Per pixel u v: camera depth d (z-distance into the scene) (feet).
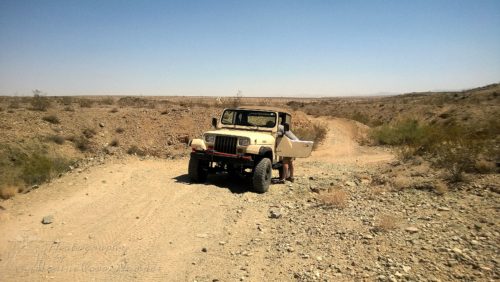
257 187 29.76
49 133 46.60
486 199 21.47
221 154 30.50
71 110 59.88
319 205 25.34
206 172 32.89
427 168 30.78
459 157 28.63
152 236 20.18
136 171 36.06
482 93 192.24
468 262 15.01
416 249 16.62
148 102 122.93
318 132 71.15
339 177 36.01
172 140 52.65
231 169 32.19
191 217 23.41
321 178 35.65
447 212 20.63
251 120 34.45
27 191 27.94
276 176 37.32
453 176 25.88
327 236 19.44
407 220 20.30
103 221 22.02
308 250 17.99
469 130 39.32
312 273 15.55
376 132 73.97
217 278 15.64
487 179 24.56
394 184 27.86
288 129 33.45
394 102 226.79
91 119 56.08
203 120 59.62
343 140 71.67
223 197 28.04
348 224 20.77
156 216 23.32
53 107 63.00
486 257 15.24
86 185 29.76
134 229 21.03
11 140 40.27
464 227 18.30
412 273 14.70
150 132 54.95
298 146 34.76
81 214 23.00
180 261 17.31
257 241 19.72
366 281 14.52
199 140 31.99
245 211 24.90
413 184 26.89
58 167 36.04
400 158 39.93
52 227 20.67
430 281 14.01
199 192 29.14
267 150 30.55
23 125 45.85
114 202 25.73
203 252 18.35
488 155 28.43
